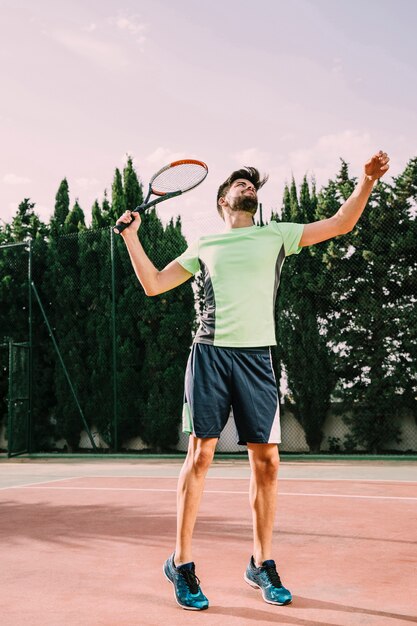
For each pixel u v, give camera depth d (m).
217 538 3.77
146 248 11.30
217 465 8.92
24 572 3.06
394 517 4.43
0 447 12.35
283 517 4.47
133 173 12.32
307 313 10.09
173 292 11.16
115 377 10.55
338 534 3.87
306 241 2.53
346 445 9.95
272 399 2.45
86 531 4.07
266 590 2.47
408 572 2.96
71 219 12.66
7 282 12.16
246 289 2.46
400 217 9.92
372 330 9.83
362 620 2.26
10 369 10.54
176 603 2.51
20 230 13.52
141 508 4.99
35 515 4.75
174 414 10.92
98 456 10.38
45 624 2.28
